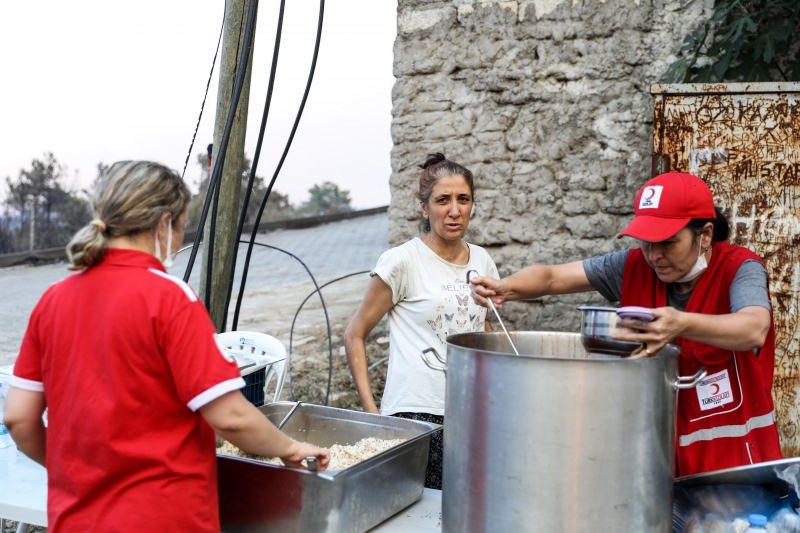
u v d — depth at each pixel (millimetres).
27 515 1878
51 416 1563
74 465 1517
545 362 1359
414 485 1896
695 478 1655
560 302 4375
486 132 4426
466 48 4434
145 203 1562
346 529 1635
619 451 1376
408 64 4547
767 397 1803
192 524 1521
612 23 4188
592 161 4266
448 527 1521
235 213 3477
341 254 14422
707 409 1816
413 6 4523
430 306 2516
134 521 1469
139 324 1482
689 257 1794
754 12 3740
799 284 3516
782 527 1543
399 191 4605
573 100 4277
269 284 11227
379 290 2539
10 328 8562
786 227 3531
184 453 1527
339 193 26297
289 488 1625
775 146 3533
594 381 1352
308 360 6234
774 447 1793
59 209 17250
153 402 1500
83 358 1514
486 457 1424
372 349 5375
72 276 1604
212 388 1485
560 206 4332
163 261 1632
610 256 2119
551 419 1360
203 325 1525
